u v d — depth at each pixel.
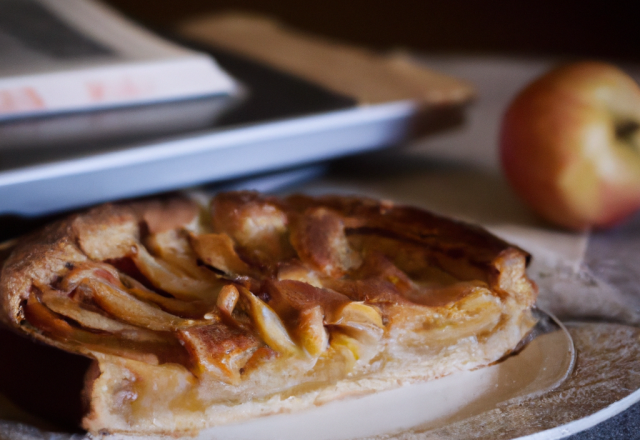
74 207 0.48
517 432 0.37
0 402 0.39
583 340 0.42
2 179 0.46
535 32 1.17
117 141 0.49
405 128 0.57
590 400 0.38
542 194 0.53
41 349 0.38
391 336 0.40
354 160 0.63
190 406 0.39
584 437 0.39
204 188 0.53
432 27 1.23
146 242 0.42
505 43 1.18
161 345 0.38
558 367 0.40
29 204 0.47
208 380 0.39
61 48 0.55
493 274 0.41
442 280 0.42
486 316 0.41
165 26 0.79
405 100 0.57
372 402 0.39
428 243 0.42
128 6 1.32
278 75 0.59
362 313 0.39
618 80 0.52
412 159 0.65
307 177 0.58
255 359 0.39
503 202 0.57
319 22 1.30
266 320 0.39
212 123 0.52
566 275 0.46
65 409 0.38
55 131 0.50
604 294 0.45
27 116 0.50
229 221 0.42
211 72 0.56
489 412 0.38
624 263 0.49
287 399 0.39
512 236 0.51
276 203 0.43
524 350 0.41
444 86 0.60
